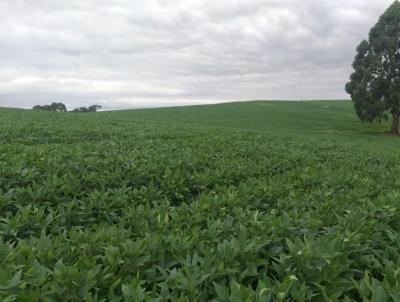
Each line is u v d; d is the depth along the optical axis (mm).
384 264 3670
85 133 21250
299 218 4727
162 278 3170
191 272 3137
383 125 65938
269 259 3631
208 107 95438
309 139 27359
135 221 4625
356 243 3736
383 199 5387
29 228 4395
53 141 18375
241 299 2684
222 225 4258
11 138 17766
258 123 65688
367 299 2814
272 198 6305
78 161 8570
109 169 8344
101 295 2994
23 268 3051
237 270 3133
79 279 2828
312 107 94812
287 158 12891
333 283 3168
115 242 3623
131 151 11641
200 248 3656
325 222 4770
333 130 59812
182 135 23781
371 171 9891
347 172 8812
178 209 4996
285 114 79438
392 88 50500
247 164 10320
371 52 53438
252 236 3908
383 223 4723
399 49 51531
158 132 24828
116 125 30062
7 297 2475
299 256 3311
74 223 5043
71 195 6215
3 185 6621
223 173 8469
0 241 3648
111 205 5430
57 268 2938
